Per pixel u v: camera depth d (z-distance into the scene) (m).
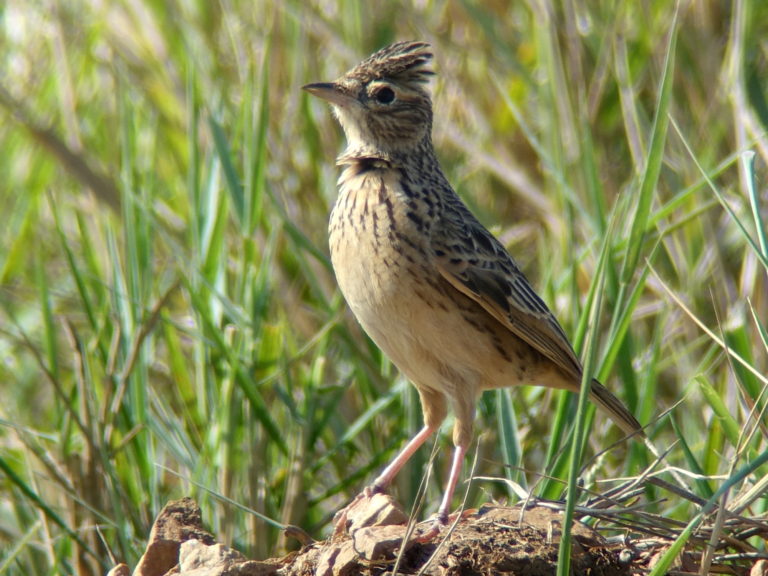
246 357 11.43
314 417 11.64
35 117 15.42
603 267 8.00
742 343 10.30
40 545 10.88
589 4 14.10
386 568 7.84
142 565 8.48
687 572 7.83
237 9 15.20
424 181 10.16
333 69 14.67
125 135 12.81
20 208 15.11
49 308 11.50
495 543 7.78
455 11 15.20
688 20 13.65
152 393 11.67
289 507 10.84
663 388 12.67
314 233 13.62
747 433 9.28
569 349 10.16
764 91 13.65
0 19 16.34
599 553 7.88
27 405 13.39
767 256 8.27
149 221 12.02
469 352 9.91
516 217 14.65
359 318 9.95
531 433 11.55
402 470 11.33
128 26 15.63
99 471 10.54
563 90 12.86
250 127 11.88
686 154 12.87
